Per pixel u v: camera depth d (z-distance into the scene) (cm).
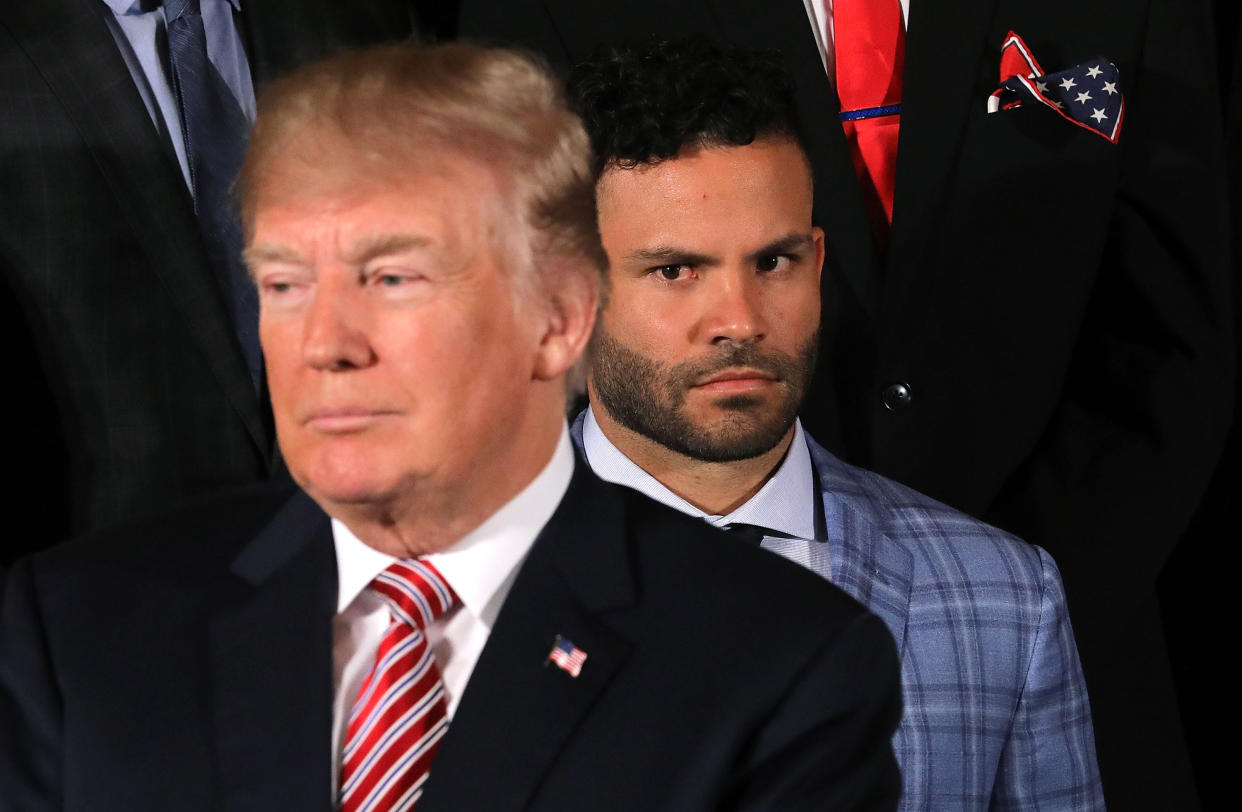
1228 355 722
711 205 530
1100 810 592
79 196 681
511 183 322
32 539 675
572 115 340
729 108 532
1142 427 715
